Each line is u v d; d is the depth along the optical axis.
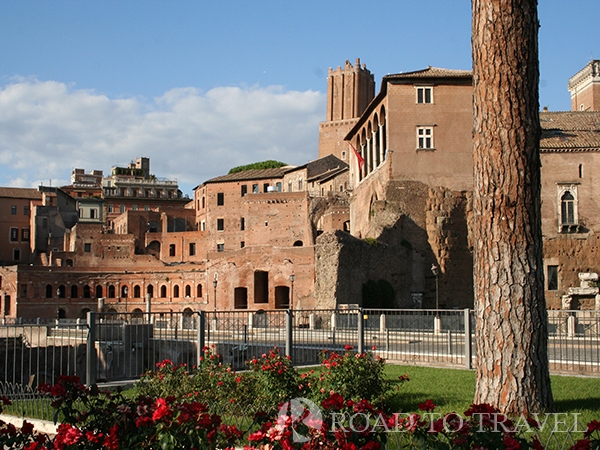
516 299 16.23
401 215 68.75
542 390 16.11
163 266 114.62
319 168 114.56
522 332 16.14
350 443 10.96
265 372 18.53
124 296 110.31
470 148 69.75
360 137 84.56
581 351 29.97
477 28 17.17
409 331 34.12
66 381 13.59
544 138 69.56
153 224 133.38
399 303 67.44
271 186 113.56
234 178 120.69
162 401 11.86
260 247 82.38
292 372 18.98
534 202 16.55
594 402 18.22
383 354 30.12
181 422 11.71
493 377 16.22
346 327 37.72
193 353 34.75
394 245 68.12
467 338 27.06
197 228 133.12
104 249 115.81
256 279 83.81
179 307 106.56
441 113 70.00
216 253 86.62
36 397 22.45
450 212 68.69
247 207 106.25
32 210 134.38
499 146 16.55
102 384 24.69
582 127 72.00
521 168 16.45
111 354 34.69
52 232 132.38
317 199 102.12
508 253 16.36
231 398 18.09
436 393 20.34
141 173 169.62
